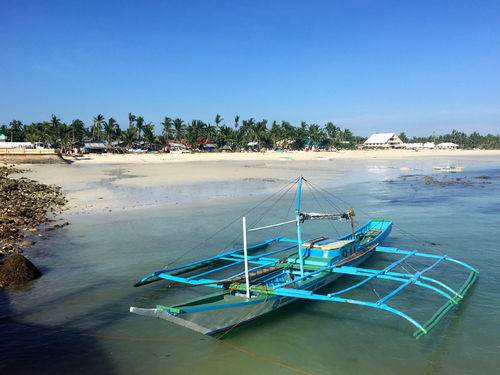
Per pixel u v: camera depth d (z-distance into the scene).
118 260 19.02
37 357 10.54
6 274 15.80
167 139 142.25
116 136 132.12
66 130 110.69
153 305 14.12
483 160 119.50
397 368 10.23
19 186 39.94
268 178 57.56
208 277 17.33
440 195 41.25
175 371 10.05
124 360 10.53
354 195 41.09
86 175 58.31
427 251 21.02
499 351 11.05
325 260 16.22
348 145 193.25
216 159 111.81
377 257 20.28
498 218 28.89
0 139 111.00
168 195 39.50
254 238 23.81
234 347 11.36
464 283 16.22
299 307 14.16
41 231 24.11
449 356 10.80
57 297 14.62
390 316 13.41
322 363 10.51
